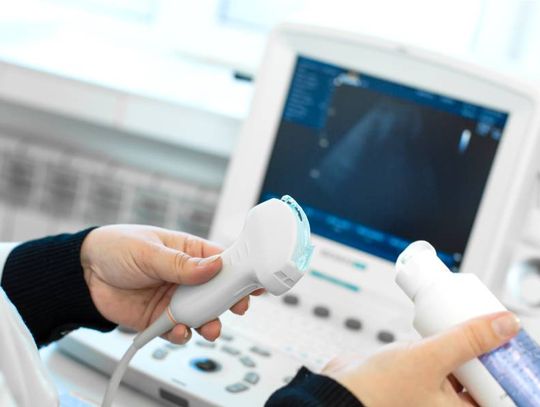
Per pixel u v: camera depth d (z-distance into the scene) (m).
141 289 0.74
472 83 0.95
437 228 0.97
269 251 0.58
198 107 1.29
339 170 1.00
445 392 0.56
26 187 1.44
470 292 0.57
